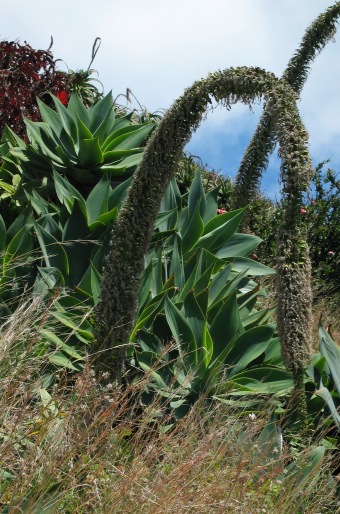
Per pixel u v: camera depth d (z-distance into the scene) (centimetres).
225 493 388
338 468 505
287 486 427
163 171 484
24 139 888
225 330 555
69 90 1015
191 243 649
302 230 439
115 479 376
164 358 529
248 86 489
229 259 662
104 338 473
